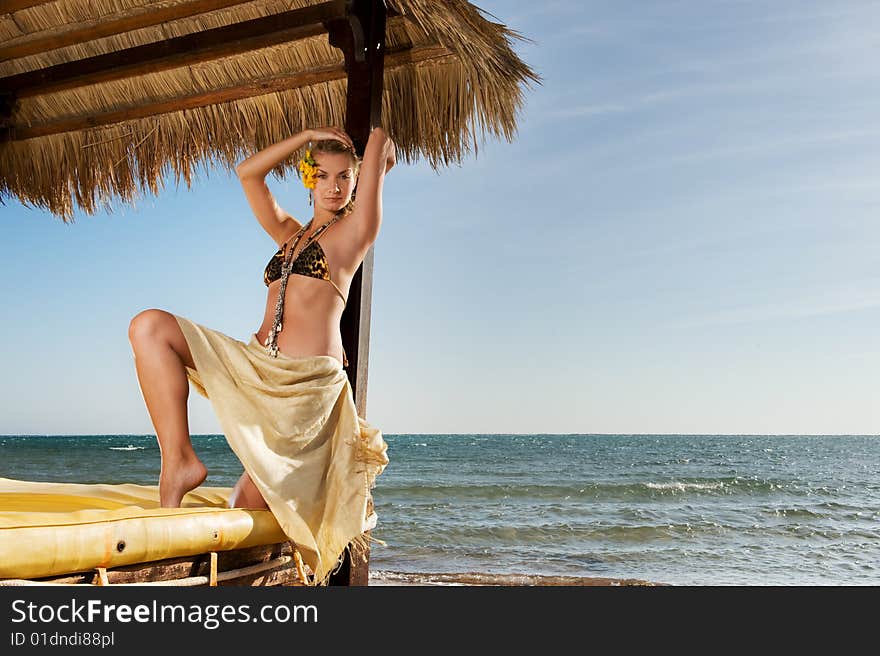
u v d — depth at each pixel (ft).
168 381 7.34
